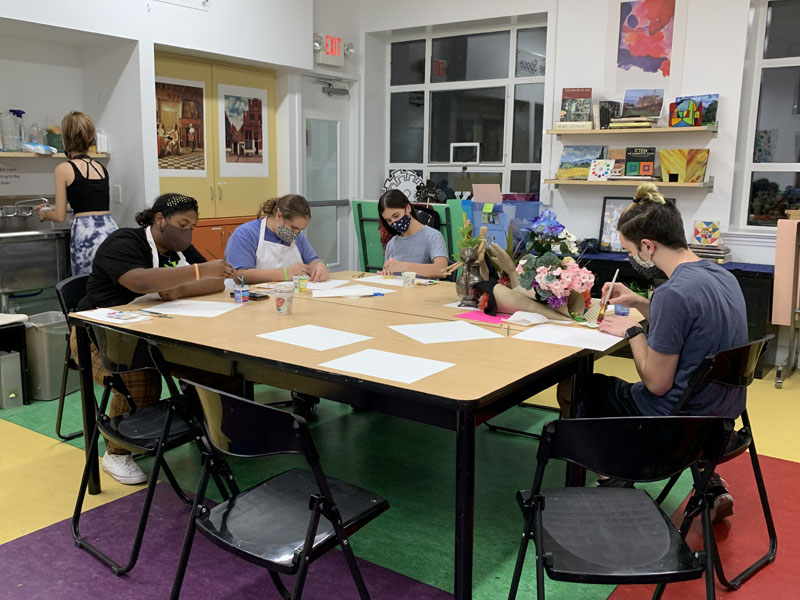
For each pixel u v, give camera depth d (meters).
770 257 4.89
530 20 5.88
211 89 5.34
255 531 1.68
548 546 1.61
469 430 1.67
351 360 2.02
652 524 1.72
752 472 3.01
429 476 2.94
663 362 2.09
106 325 2.49
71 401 3.85
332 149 6.53
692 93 5.04
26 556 2.26
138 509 2.60
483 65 6.29
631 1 5.16
